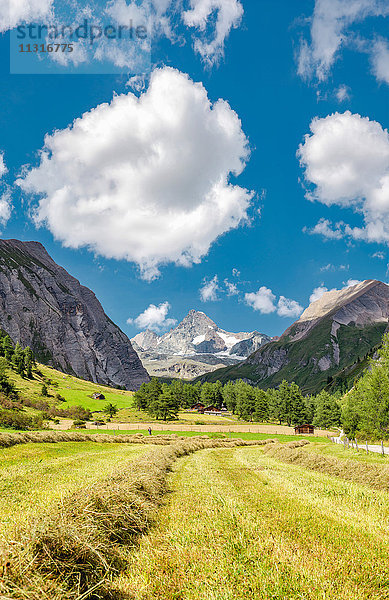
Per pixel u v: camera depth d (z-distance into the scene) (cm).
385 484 1634
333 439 7688
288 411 13862
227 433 8794
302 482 1753
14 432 3919
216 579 577
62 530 614
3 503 1110
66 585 514
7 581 468
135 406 15112
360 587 575
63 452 2977
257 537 772
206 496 1281
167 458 2503
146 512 950
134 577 603
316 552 710
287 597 523
